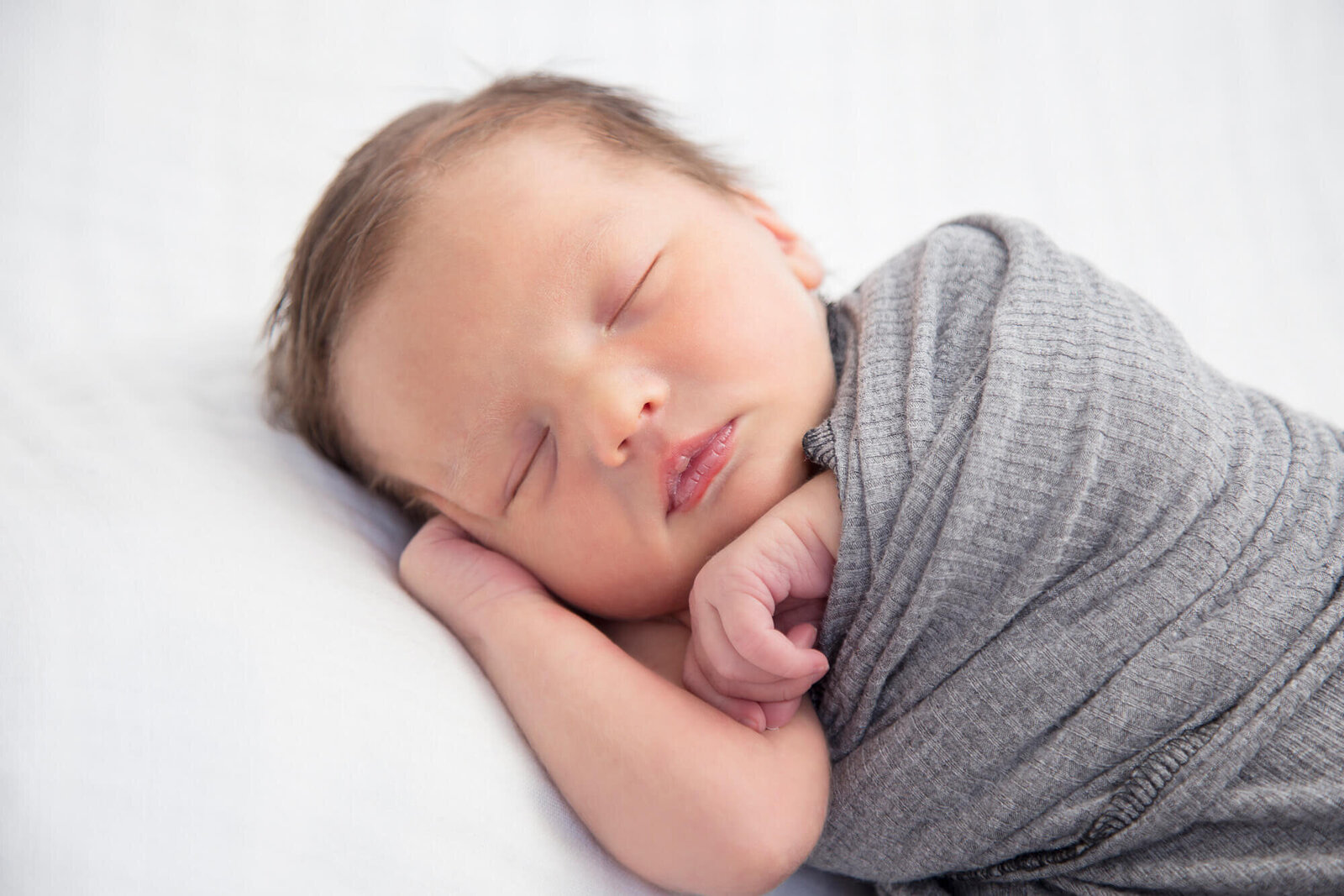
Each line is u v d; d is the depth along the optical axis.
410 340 1.00
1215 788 0.80
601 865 0.85
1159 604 0.83
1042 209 1.92
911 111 2.09
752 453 0.95
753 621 0.85
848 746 0.93
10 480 0.90
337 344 1.07
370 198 1.06
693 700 0.88
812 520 0.91
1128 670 0.82
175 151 1.87
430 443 1.03
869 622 0.89
